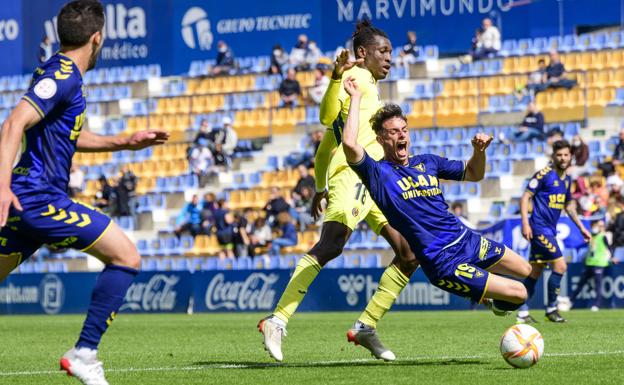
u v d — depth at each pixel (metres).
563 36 82.50
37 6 100.25
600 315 46.72
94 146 18.72
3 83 101.12
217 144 83.19
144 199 82.88
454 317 47.38
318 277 59.91
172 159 86.81
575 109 77.31
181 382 19.66
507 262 22.02
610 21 81.06
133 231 80.06
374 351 23.17
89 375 16.61
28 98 16.09
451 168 21.95
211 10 94.12
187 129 90.12
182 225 76.75
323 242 22.77
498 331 35.47
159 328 42.09
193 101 92.25
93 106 96.00
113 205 79.88
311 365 23.11
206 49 94.56
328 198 23.23
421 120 81.75
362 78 23.92
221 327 42.53
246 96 89.88
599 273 54.50
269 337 22.22
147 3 96.38
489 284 20.97
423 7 86.19
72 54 17.17
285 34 91.31
